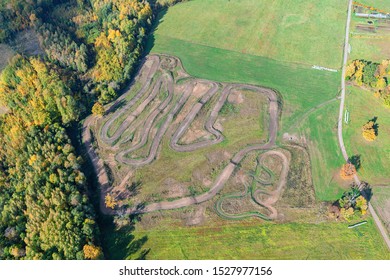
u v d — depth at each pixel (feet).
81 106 501.56
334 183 412.36
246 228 378.12
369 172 421.18
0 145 467.11
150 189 419.33
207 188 415.44
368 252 353.92
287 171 425.69
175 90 537.24
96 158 458.09
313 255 353.72
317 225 376.48
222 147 454.81
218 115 493.77
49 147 442.91
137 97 532.73
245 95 517.14
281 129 470.39
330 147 448.24
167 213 395.34
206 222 385.50
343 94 510.99
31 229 368.07
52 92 495.82
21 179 424.05
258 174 424.87
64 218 368.07
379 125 467.52
